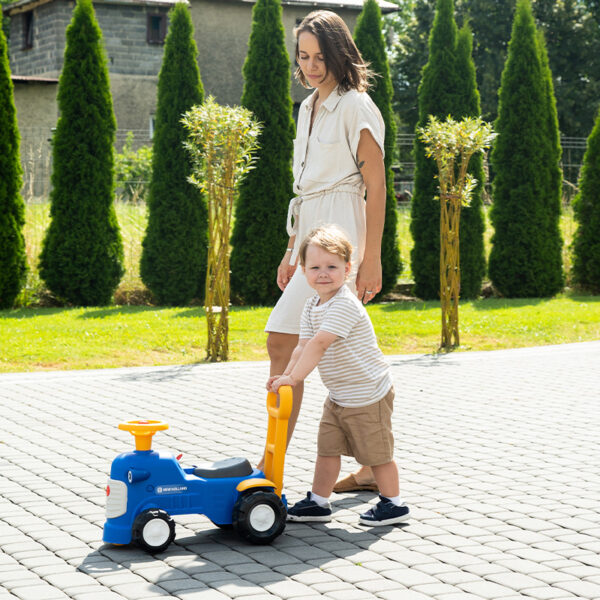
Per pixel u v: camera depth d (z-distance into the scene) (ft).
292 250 17.26
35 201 57.62
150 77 107.04
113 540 13.38
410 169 65.21
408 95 130.52
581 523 14.70
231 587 11.87
